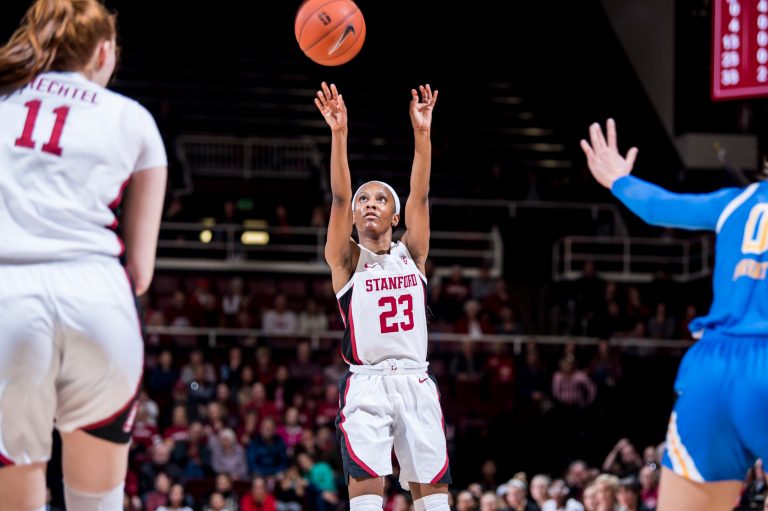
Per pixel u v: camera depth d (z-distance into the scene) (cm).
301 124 2197
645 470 1115
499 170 2022
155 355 1564
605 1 2147
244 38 2405
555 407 1471
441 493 432
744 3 1327
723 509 359
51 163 292
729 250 367
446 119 2250
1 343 282
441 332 1686
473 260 1973
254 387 1403
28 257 287
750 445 348
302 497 1194
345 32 463
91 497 309
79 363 290
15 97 299
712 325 366
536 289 1853
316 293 1834
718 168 1867
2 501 291
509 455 1419
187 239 1895
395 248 464
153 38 2359
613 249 1953
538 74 2312
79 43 304
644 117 2006
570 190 1994
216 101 2252
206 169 2106
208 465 1248
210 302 1661
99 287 292
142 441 1286
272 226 1962
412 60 2344
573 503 1052
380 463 423
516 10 2322
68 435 301
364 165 2130
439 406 443
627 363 1568
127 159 302
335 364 1539
